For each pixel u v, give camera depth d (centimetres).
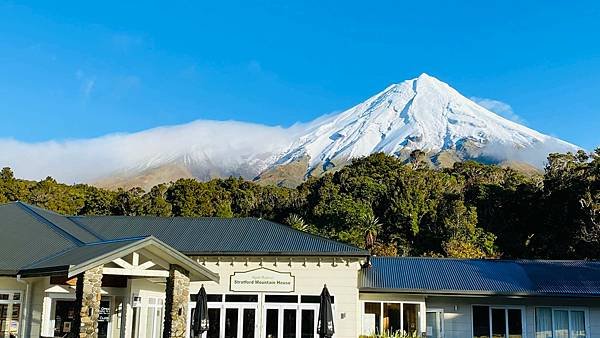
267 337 2862
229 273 2927
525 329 2942
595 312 2927
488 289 2895
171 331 1988
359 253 2850
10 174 7531
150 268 2005
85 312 1802
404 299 2973
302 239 3036
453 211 6538
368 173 7419
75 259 1959
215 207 7594
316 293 2875
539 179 7394
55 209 7125
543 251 6419
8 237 2556
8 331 2269
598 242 5738
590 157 7425
